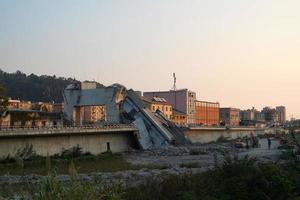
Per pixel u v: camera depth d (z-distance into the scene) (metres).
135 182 33.31
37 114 109.62
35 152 74.50
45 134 77.19
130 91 120.19
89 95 116.81
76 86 120.25
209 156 89.12
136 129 108.88
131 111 117.00
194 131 143.25
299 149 30.47
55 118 115.31
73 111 117.88
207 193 24.16
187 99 197.38
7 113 96.19
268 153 84.12
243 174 25.31
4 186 15.45
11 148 70.12
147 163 73.50
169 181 27.39
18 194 13.77
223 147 114.00
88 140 91.50
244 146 117.56
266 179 23.73
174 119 179.88
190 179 27.91
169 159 83.44
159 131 113.38
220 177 27.02
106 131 96.31
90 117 156.50
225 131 172.12
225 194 23.64
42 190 12.66
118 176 44.69
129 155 93.38
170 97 199.25
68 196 12.45
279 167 26.39
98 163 72.06
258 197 22.91
